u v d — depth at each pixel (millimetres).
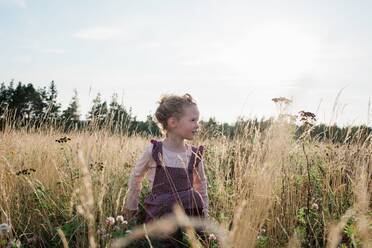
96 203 2756
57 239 2916
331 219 2838
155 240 2537
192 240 1588
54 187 3742
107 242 2479
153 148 3324
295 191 3258
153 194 3252
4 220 3047
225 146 4148
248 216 1560
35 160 4418
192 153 3352
